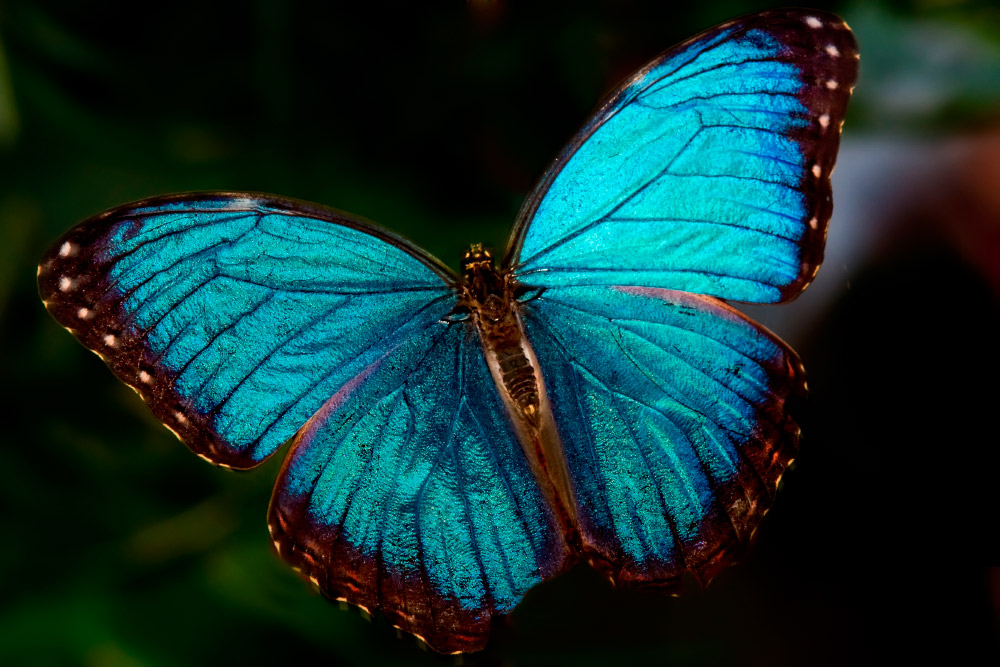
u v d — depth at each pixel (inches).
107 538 28.3
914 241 29.0
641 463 26.5
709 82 25.9
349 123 29.0
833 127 25.8
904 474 28.8
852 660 28.3
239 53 28.9
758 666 28.2
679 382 26.5
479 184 29.0
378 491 26.5
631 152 26.2
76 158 28.7
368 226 26.3
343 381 26.5
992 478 28.5
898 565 28.6
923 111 28.5
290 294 26.2
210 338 26.0
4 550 28.1
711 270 26.3
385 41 28.9
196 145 28.9
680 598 28.6
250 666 27.7
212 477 28.5
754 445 26.3
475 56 29.0
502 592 26.4
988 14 28.5
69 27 28.8
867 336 29.1
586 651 28.2
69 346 28.6
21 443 28.5
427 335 26.6
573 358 26.6
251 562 28.1
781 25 25.7
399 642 27.8
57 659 27.7
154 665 27.6
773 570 28.8
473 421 26.6
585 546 26.4
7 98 28.5
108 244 25.7
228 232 26.0
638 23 28.9
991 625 28.3
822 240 26.0
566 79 29.0
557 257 26.6
